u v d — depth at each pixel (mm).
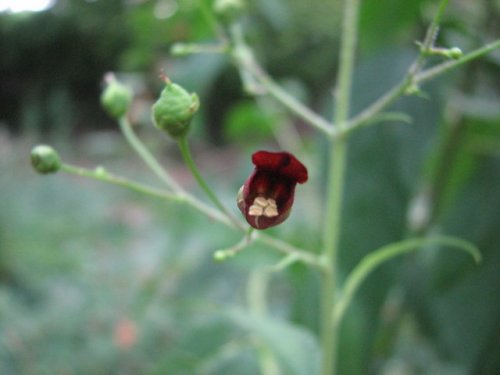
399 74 105
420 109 101
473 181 112
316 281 110
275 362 111
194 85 133
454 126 117
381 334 119
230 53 99
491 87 118
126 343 193
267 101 147
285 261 82
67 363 194
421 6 119
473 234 109
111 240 296
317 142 110
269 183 58
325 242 86
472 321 105
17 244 259
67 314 209
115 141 433
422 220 120
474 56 72
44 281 235
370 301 100
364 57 118
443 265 110
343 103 88
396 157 100
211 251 163
